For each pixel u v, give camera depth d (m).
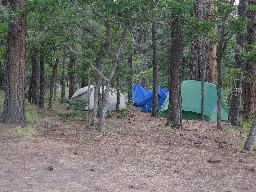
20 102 12.77
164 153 9.50
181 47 14.11
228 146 10.98
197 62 23.25
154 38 19.33
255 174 8.04
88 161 8.30
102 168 7.84
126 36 12.34
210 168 8.34
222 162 8.94
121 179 7.17
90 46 12.45
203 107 18.69
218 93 14.98
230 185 7.20
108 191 6.43
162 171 7.89
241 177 7.77
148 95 24.55
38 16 10.78
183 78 27.34
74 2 11.65
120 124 15.02
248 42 15.16
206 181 7.38
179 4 11.16
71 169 7.62
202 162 8.82
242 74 14.84
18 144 9.47
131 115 19.47
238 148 10.66
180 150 9.98
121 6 10.38
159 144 10.66
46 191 6.23
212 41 13.81
